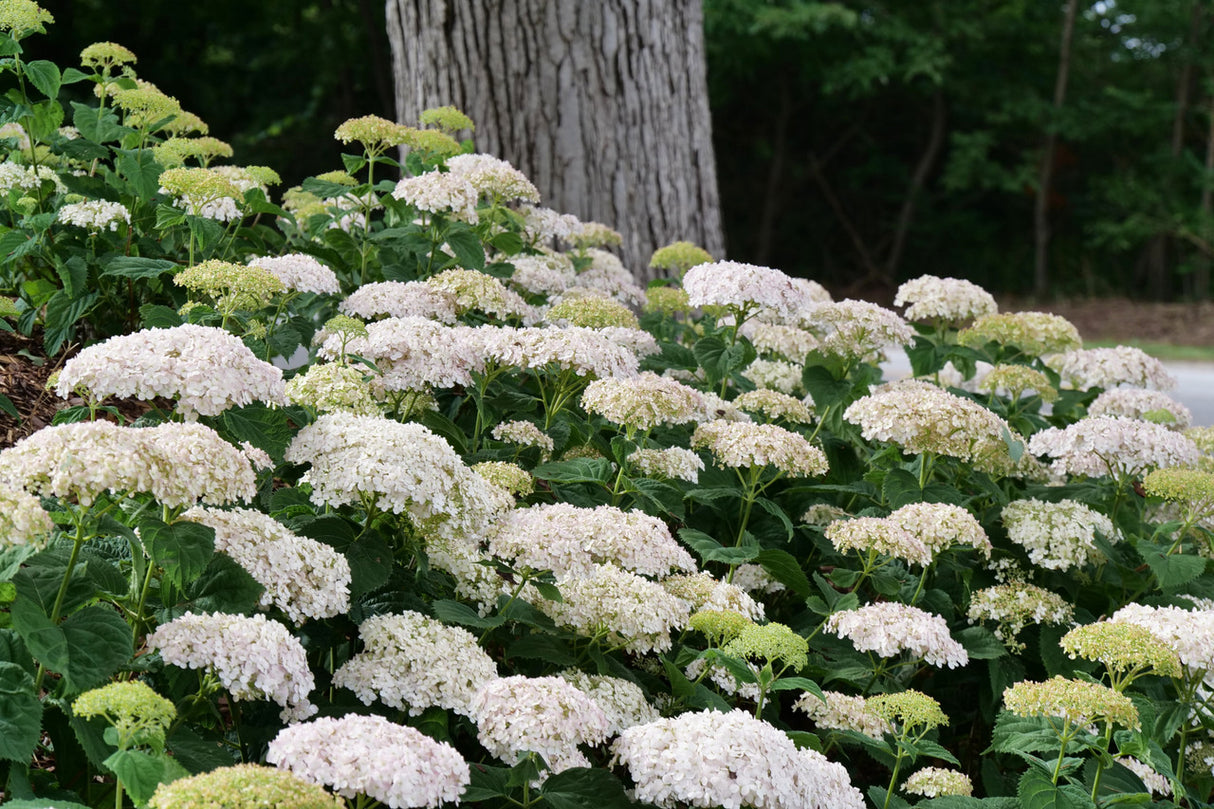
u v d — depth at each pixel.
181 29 21.31
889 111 28.12
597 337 3.32
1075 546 3.59
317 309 4.06
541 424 3.69
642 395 3.15
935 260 28.16
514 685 2.19
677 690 2.76
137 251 4.01
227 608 2.11
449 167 4.57
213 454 2.10
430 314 3.67
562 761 2.23
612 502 3.41
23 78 3.84
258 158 21.31
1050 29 26.33
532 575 2.74
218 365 2.30
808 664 3.14
